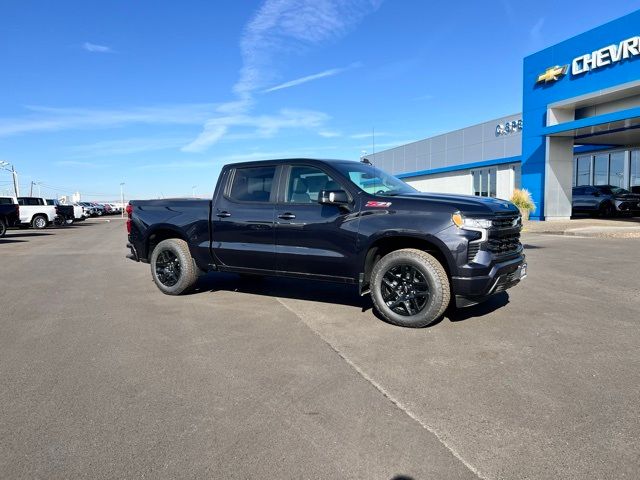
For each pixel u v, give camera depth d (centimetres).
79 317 601
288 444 296
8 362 442
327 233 570
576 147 2789
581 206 2402
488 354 443
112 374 411
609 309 596
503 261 518
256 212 629
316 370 413
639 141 2284
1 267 1073
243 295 715
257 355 452
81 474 268
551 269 891
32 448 295
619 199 2338
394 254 529
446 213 505
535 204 2206
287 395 365
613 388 365
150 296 722
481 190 3481
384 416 329
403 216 522
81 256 1292
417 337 496
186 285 710
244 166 661
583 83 1950
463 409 337
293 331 527
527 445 290
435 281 506
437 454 283
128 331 537
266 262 625
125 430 315
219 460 280
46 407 350
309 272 595
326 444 296
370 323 551
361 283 553
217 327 547
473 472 265
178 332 530
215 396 365
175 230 708
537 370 403
